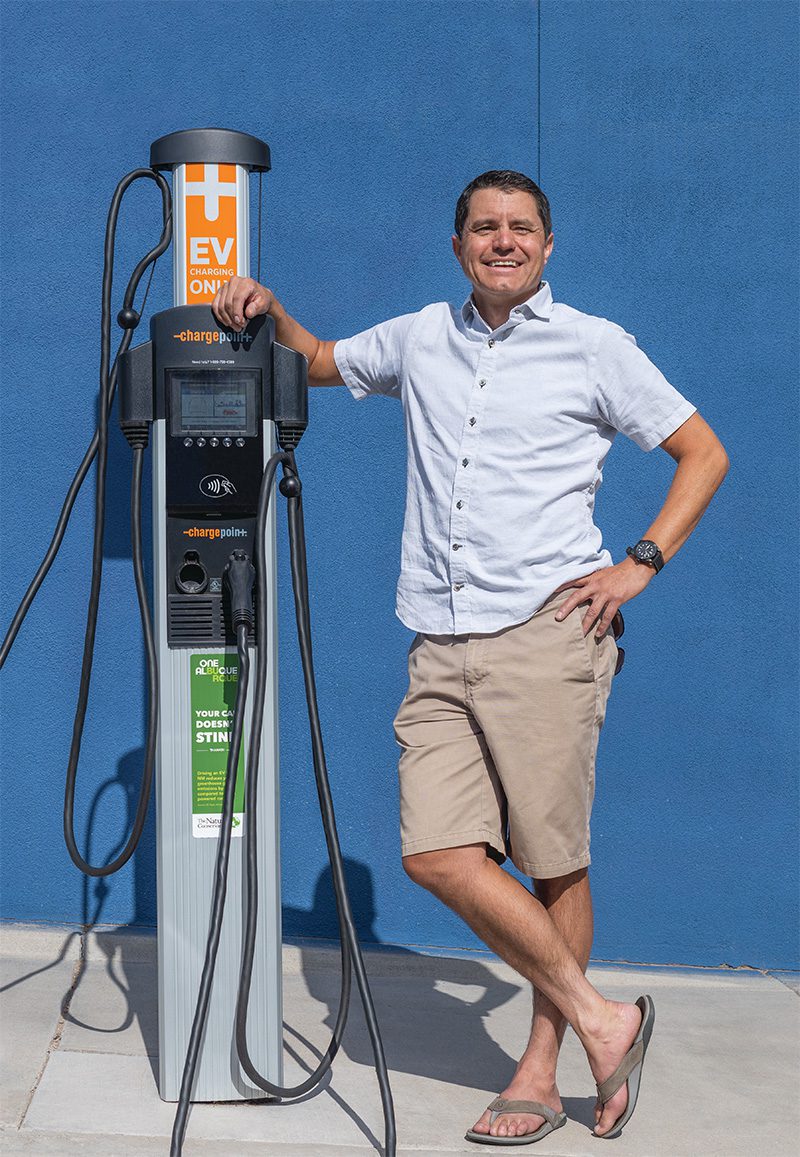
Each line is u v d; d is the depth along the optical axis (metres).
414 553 2.75
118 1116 2.65
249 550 2.69
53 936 3.57
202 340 2.65
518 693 2.60
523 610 2.61
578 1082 3.00
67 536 3.62
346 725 3.67
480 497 2.63
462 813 2.62
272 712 2.73
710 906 3.73
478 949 3.72
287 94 3.60
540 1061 2.73
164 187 2.75
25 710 3.64
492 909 2.57
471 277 2.66
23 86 3.57
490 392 2.65
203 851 2.71
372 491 3.66
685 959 3.73
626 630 3.69
